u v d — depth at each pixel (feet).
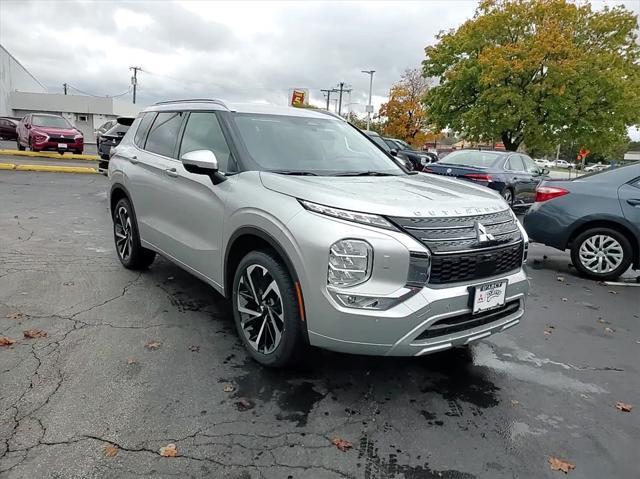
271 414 9.00
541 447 8.52
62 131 62.23
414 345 8.84
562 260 23.65
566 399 10.20
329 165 12.57
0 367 9.95
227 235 11.17
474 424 9.10
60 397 9.05
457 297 9.07
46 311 13.00
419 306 8.66
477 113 81.00
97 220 25.79
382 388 10.19
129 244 16.56
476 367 11.42
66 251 19.13
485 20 81.66
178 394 9.44
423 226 8.96
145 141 16.07
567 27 78.84
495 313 10.08
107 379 9.79
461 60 87.10
